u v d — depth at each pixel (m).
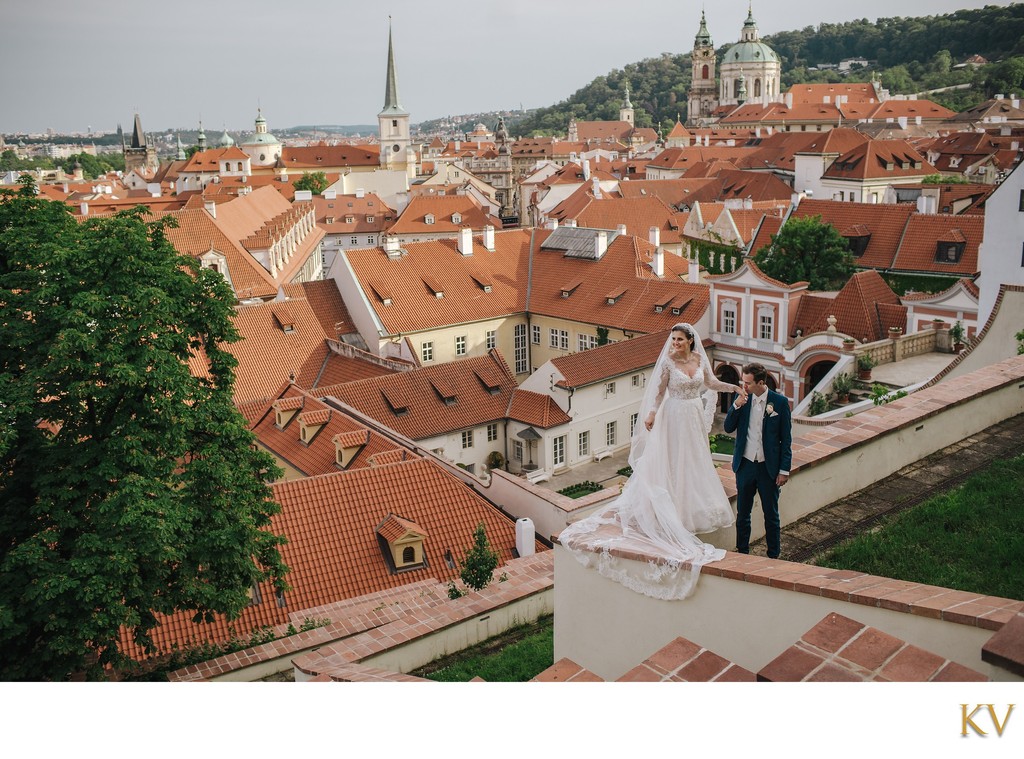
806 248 80.31
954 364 36.75
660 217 121.19
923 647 11.61
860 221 84.12
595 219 120.06
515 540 38.75
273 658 25.78
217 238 88.38
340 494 38.72
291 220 109.44
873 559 16.36
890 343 58.06
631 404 71.44
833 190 132.25
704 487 14.84
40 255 28.09
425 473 40.66
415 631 24.62
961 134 148.00
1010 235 54.19
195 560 27.72
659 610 14.01
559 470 66.56
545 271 88.50
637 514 14.72
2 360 27.97
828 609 12.34
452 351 82.44
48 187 181.12
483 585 27.97
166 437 27.84
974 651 11.21
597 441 69.12
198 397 29.92
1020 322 33.62
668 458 14.73
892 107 195.25
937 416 20.78
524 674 21.88
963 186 101.31
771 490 15.25
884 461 19.61
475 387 66.50
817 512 18.23
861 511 18.19
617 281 82.88
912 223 80.81
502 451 67.31
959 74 197.38
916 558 16.33
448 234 158.75
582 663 15.26
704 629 13.59
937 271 77.25
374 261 82.06
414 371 64.94
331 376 70.62
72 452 27.08
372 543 37.31
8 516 26.64
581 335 82.88
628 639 14.52
